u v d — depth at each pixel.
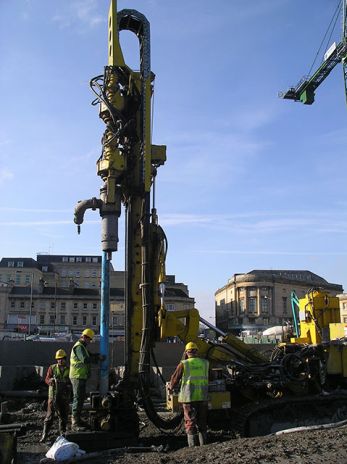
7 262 117.62
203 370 8.65
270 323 99.25
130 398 8.97
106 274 9.27
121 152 9.52
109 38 9.82
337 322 12.43
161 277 9.66
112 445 8.62
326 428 8.82
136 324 9.38
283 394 10.78
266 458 6.61
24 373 15.80
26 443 9.50
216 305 123.75
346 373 11.24
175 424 9.28
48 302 95.38
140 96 9.78
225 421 10.14
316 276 112.88
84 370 9.15
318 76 58.91
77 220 9.40
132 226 9.64
